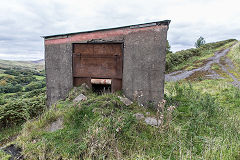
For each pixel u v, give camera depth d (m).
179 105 4.30
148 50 3.73
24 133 2.63
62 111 3.11
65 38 4.30
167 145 2.37
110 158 1.99
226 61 17.86
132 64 3.90
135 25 3.75
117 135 2.34
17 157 2.10
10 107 4.32
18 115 4.23
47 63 4.54
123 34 3.90
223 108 4.39
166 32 3.56
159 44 3.63
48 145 2.23
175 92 5.83
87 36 4.13
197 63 19.12
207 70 14.52
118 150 2.11
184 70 16.38
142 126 2.74
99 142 2.12
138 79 3.89
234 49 23.50
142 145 2.29
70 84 4.40
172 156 2.12
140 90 3.90
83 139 2.28
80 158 2.04
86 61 4.30
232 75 11.71
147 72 3.80
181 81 11.12
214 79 10.73
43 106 4.84
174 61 19.45
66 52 4.34
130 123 2.62
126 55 3.94
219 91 7.05
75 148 2.16
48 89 4.62
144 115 3.28
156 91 3.78
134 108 3.51
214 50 28.84
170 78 13.10
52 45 4.44
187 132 2.79
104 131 2.28
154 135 2.60
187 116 3.52
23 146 2.27
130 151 2.15
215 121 3.34
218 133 2.81
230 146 2.33
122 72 4.11
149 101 3.86
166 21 3.50
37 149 2.13
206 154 2.06
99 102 3.25
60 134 2.46
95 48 4.21
